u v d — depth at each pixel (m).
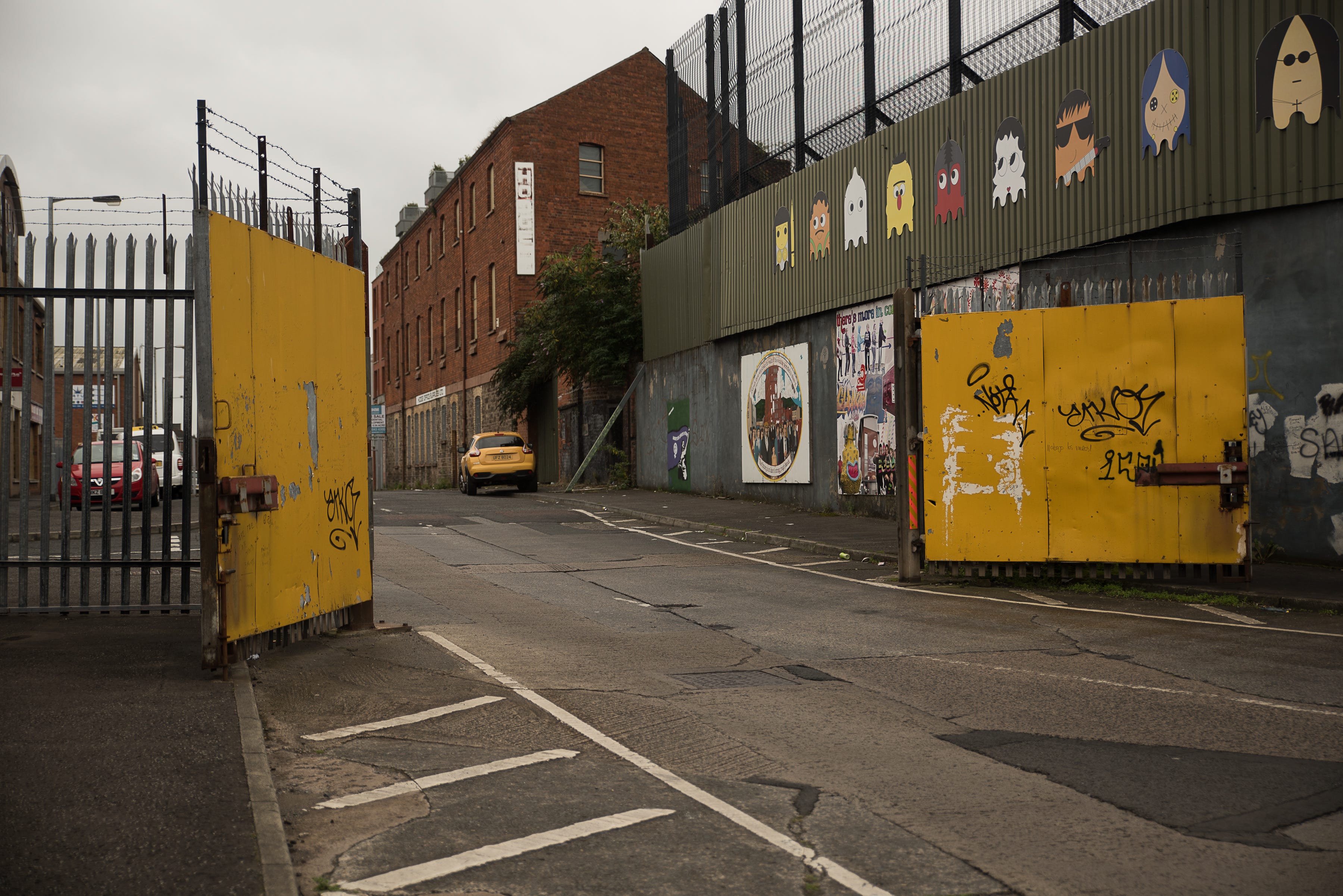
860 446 20.30
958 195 17.66
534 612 10.32
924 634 9.08
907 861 4.03
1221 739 5.73
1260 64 13.22
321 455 8.22
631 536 18.59
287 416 7.70
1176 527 11.43
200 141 6.91
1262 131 13.22
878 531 17.52
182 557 8.45
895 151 19.17
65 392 8.27
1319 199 12.78
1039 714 6.29
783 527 18.58
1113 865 3.99
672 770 5.20
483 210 43.59
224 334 6.90
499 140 41.06
